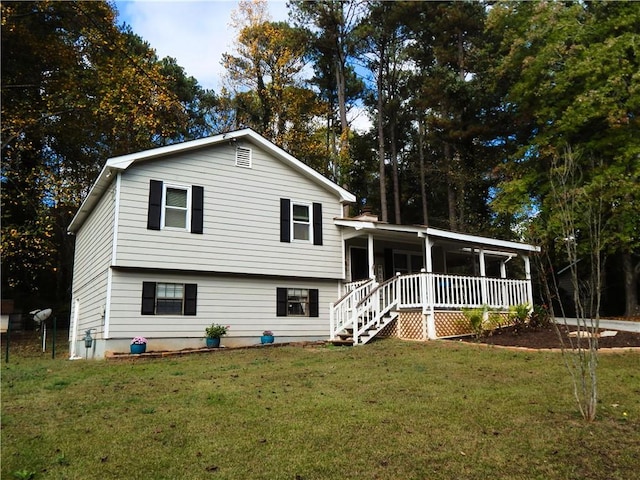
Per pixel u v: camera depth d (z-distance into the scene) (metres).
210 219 15.53
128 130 24.31
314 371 10.03
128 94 22.02
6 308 20.30
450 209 28.70
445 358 11.04
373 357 11.70
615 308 24.56
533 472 4.90
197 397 7.82
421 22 29.20
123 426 6.34
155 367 11.25
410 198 35.94
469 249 19.50
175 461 5.21
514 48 21.20
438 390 8.00
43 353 17.73
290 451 5.44
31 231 19.77
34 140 22.80
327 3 28.42
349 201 18.38
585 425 6.16
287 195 17.17
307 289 17.14
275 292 16.44
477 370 9.59
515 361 10.33
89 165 26.31
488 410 6.82
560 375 8.88
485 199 30.52
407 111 33.31
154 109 23.19
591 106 18.64
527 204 21.11
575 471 4.92
